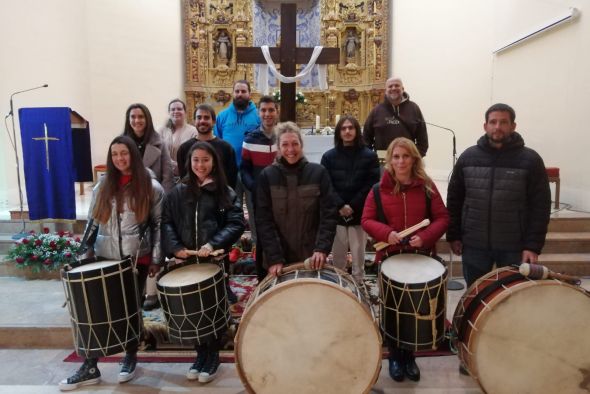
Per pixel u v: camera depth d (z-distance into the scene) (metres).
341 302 2.00
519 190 2.45
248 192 3.72
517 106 5.73
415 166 2.52
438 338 2.19
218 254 2.51
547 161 5.22
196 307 2.28
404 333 2.18
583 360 2.02
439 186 6.53
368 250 4.32
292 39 4.78
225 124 4.14
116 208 2.55
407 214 2.52
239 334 2.03
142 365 2.73
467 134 6.79
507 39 5.87
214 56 8.33
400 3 7.70
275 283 2.13
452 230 2.71
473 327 2.06
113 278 2.30
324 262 2.35
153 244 2.63
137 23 7.17
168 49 7.74
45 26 5.90
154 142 3.34
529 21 5.41
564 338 2.02
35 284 3.86
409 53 7.62
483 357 2.05
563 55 4.93
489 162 2.52
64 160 4.28
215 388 2.47
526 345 2.04
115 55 6.90
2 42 5.41
